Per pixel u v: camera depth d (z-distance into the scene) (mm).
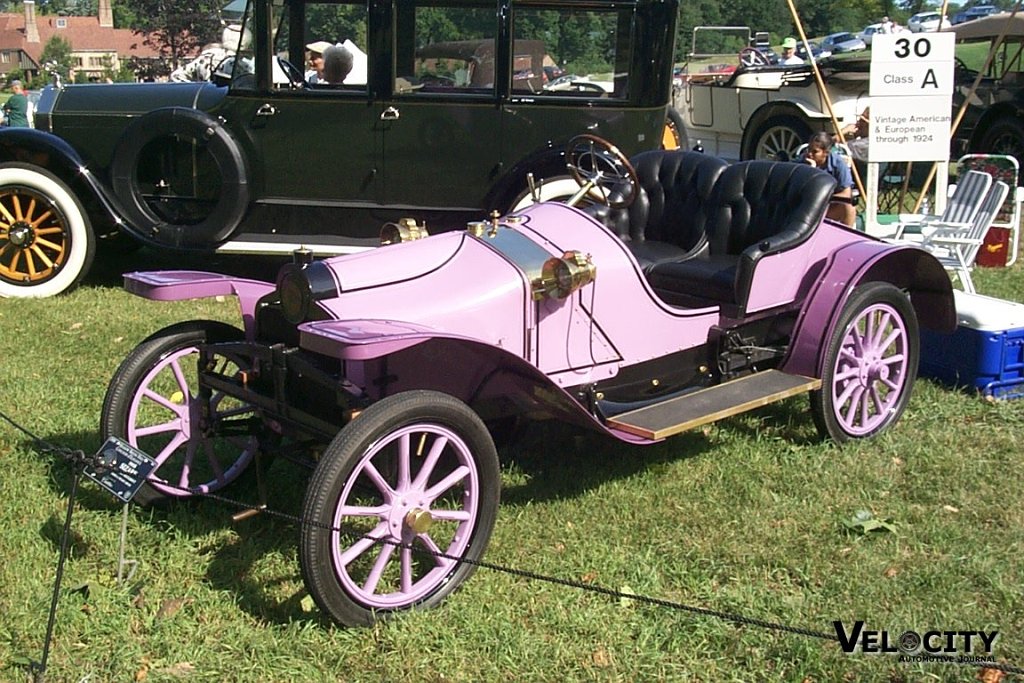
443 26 6754
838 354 4320
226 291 3795
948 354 5254
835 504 3934
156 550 3539
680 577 3404
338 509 2900
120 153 6793
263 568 3426
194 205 7148
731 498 3975
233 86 6895
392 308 3434
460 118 6902
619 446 4453
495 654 2941
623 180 4707
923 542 3648
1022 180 10906
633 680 2861
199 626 3092
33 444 4336
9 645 2977
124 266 7902
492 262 3699
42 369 5348
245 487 4000
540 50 6828
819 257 4539
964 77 12359
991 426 4734
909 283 4836
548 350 3768
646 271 4570
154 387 4938
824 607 3211
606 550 3547
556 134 6938
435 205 7078
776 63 12820
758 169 4691
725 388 4184
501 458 4301
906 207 9906
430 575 3197
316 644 2967
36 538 3566
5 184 6738
